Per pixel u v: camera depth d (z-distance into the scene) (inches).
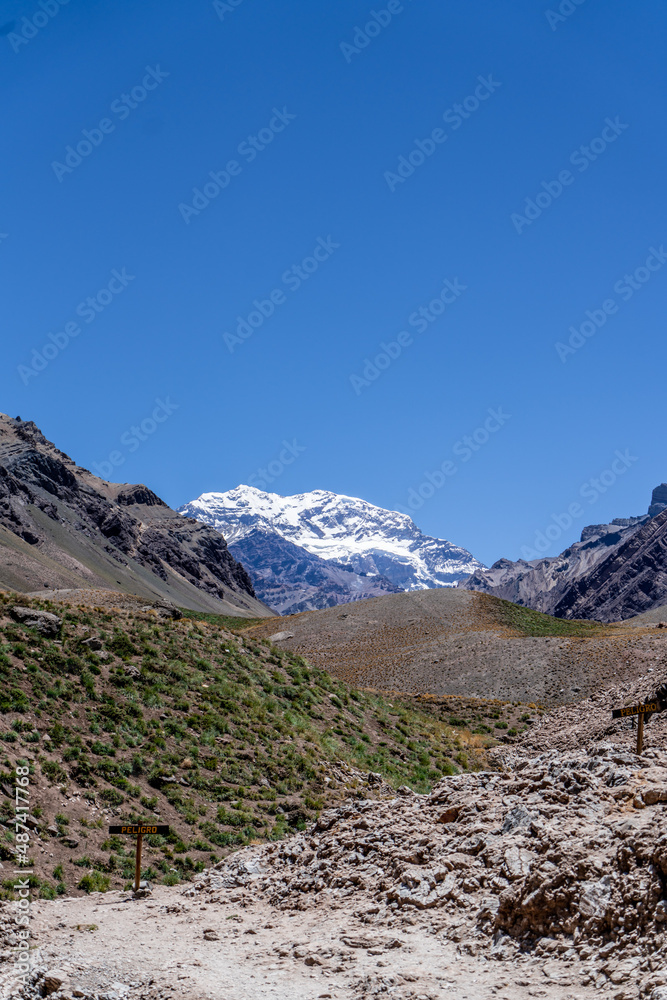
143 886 799.7
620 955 414.6
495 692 3474.4
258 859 725.3
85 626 1690.5
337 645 5324.8
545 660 3656.5
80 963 521.3
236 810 1221.7
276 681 1825.8
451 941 490.6
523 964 443.8
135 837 1071.0
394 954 484.4
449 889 541.0
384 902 562.3
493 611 5689.0
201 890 708.0
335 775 1450.5
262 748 1459.2
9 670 1371.8
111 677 1509.6
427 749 1790.1
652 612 6717.5
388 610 5876.0
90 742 1277.1
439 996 420.5
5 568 6929.1
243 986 466.0
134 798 1173.1
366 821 683.4
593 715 1897.1
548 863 489.1
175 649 1744.6
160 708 1469.0
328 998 435.8
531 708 2546.8
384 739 1768.0
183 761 1312.7
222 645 1887.3
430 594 6067.9
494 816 605.3
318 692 1863.9
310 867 655.8
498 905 493.7
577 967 422.9
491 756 1895.9
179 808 1184.2
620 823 500.4
